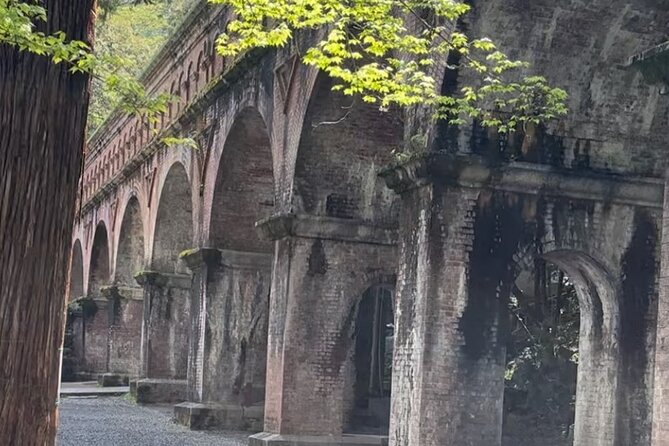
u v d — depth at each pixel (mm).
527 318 20656
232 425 24422
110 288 39344
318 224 19094
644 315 14656
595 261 14531
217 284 24594
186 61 29516
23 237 8500
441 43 12492
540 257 14805
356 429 23594
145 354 32594
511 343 20641
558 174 14227
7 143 8508
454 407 13883
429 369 13844
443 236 13961
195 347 25375
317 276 19156
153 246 32281
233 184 24641
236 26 11008
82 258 50125
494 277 14086
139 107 10398
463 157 13867
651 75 10016
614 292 14648
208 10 26469
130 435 23109
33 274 8531
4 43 8469
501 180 14109
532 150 14234
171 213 31891
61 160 8703
